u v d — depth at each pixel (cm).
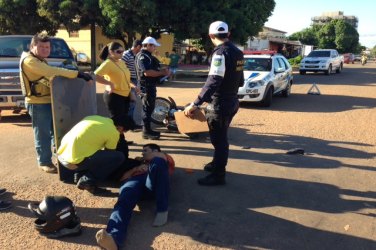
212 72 464
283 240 388
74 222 391
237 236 393
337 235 399
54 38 938
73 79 512
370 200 483
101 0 2050
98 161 461
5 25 2580
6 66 841
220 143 504
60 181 521
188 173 561
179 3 2131
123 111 642
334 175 567
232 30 2420
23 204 455
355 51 8750
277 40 6112
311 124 910
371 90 1634
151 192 430
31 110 527
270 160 629
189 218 427
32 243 374
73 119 520
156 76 706
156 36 2478
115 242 357
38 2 2255
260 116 1001
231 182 531
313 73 2800
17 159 612
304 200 480
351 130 853
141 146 691
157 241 380
